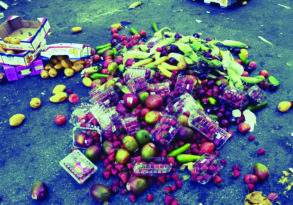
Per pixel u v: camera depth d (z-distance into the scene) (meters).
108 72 2.16
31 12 2.98
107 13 2.91
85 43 2.57
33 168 1.79
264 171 1.64
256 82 2.08
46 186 1.69
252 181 1.62
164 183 1.66
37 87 2.24
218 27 2.66
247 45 2.46
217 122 1.83
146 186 1.62
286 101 1.99
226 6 2.84
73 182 1.71
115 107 1.92
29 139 1.93
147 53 2.18
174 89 1.98
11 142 1.93
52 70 2.27
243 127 1.85
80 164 1.70
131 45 2.38
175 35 2.32
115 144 1.73
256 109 1.98
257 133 1.87
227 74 2.03
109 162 1.70
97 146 1.75
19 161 1.83
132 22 2.77
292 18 2.71
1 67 2.42
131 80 1.98
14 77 2.29
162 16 2.82
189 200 1.60
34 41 2.17
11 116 2.07
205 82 1.99
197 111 1.82
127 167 1.67
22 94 2.21
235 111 1.91
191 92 1.93
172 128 1.71
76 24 2.80
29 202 1.65
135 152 1.71
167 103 1.92
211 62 2.02
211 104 1.92
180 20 2.77
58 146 1.88
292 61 2.31
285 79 2.18
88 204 1.62
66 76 2.29
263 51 2.41
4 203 1.65
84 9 2.98
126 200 1.61
